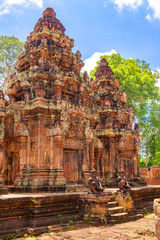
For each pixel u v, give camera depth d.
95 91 24.09
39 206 12.19
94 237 10.39
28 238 11.00
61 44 19.78
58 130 16.48
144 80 37.69
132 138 25.05
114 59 39.41
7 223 11.33
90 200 13.59
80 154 18.98
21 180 16.19
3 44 32.38
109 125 22.73
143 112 39.44
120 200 15.37
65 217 13.27
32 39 19.75
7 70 32.34
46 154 16.45
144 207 18.58
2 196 12.50
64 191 15.95
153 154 39.66
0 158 15.10
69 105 18.05
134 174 25.23
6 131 18.66
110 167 22.17
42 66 17.97
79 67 21.25
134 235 10.67
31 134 16.84
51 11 20.83
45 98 17.09
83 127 19.22
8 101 20.53
